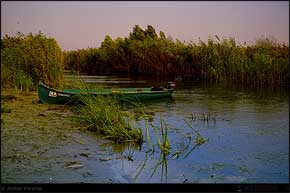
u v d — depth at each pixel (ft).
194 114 47.55
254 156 29.86
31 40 63.98
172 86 61.82
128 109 49.34
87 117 36.24
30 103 48.06
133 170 25.46
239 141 34.19
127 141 32.12
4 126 33.60
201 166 27.20
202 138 34.81
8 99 49.98
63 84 64.59
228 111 50.34
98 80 96.12
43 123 36.01
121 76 113.80
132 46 125.08
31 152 26.78
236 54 88.89
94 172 24.17
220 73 89.66
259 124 41.91
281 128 39.78
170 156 29.19
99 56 140.56
